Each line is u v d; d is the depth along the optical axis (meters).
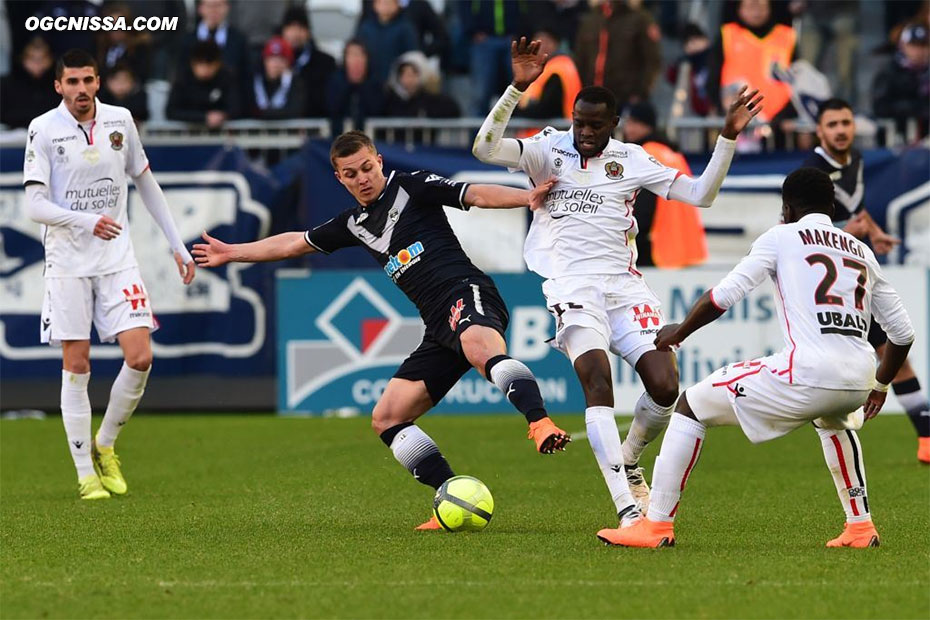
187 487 31.94
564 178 24.72
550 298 24.42
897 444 39.28
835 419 21.98
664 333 21.59
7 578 20.16
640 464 35.59
